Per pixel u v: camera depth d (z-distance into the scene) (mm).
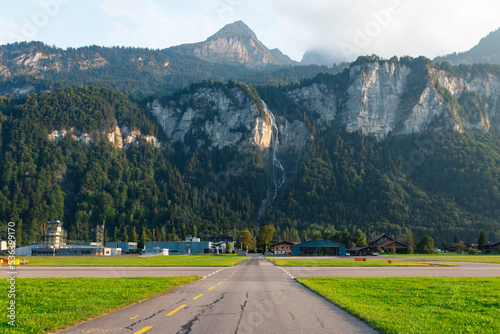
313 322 15875
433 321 16047
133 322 15852
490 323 15844
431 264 71875
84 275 44344
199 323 15570
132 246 181250
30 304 20922
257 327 14820
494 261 86312
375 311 18016
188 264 73500
